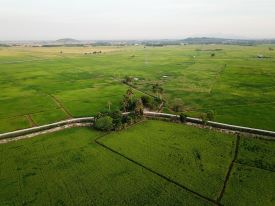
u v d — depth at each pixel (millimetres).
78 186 46688
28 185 47062
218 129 69250
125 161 54344
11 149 59812
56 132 68500
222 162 53344
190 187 45938
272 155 55781
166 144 61031
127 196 44000
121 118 72375
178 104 89625
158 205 41844
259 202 42156
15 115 80875
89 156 56438
